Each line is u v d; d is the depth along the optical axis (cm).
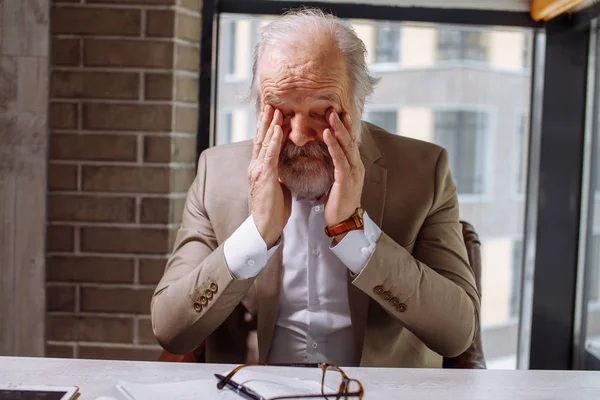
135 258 212
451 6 222
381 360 150
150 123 210
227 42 226
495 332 250
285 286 151
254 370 114
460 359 159
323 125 137
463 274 150
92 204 211
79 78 209
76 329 214
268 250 139
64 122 210
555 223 229
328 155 138
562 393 105
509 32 229
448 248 152
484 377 113
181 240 158
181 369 113
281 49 136
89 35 208
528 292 235
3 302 214
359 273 134
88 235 212
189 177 218
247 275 137
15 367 112
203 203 160
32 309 213
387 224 152
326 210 136
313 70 134
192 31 214
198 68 217
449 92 261
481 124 259
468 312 142
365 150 155
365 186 152
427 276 138
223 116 228
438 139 278
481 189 271
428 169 156
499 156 252
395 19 223
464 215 280
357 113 142
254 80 149
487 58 245
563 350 233
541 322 232
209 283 137
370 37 248
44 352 215
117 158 210
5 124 210
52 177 211
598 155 224
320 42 136
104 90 209
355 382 108
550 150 228
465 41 249
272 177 137
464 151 269
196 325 139
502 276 253
